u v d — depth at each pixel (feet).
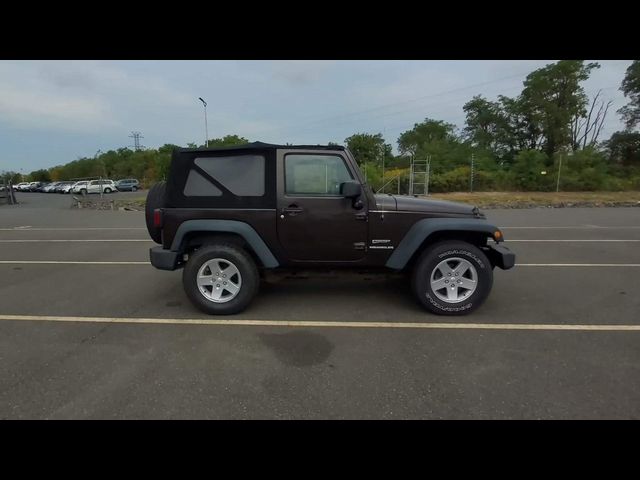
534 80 128.26
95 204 67.05
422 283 13.01
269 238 13.05
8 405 8.00
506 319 12.66
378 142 169.89
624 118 129.39
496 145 140.87
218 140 161.89
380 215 12.95
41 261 22.63
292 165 12.98
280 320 12.76
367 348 10.57
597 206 59.93
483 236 13.60
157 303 14.66
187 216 13.17
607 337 11.12
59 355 10.27
